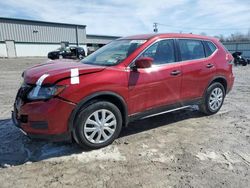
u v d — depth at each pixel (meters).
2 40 37.28
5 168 3.24
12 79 11.08
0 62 24.67
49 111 3.28
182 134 4.44
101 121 3.73
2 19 36.91
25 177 3.05
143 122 5.03
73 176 3.08
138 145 3.97
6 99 6.86
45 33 42.06
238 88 9.16
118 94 3.78
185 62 4.67
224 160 3.51
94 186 2.89
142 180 3.02
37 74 3.56
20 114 3.46
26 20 39.38
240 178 3.08
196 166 3.35
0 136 4.24
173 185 2.92
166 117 5.35
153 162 3.44
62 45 44.66
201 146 3.95
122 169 3.26
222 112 5.77
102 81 3.60
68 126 3.44
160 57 4.34
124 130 4.59
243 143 4.07
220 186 2.91
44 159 3.49
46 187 2.86
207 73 5.04
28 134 3.42
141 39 4.39
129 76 3.88
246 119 5.29
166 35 4.53
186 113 5.63
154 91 4.21
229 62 5.56
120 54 4.18
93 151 3.74
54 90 3.30
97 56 4.50
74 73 3.46
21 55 39.69
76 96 3.40
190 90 4.82
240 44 36.75
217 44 5.43
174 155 3.65
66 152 3.70
